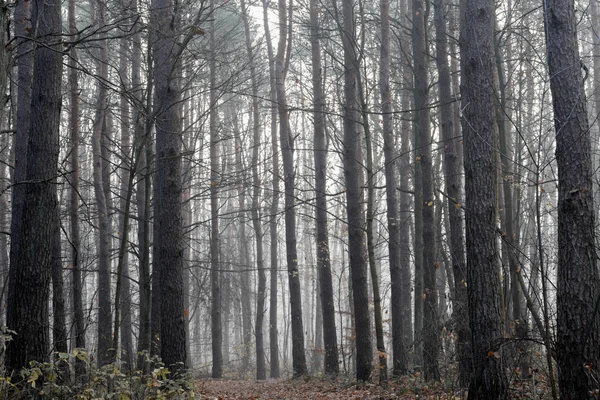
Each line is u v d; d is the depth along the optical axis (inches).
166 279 438.9
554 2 289.0
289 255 815.7
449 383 427.5
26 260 351.9
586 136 279.1
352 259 585.3
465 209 336.2
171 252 441.1
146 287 503.2
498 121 485.7
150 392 315.0
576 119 279.4
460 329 422.0
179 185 449.7
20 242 354.9
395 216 637.3
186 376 346.6
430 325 473.7
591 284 269.4
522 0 798.5
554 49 287.7
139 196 716.7
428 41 617.0
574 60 284.8
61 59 373.1
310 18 746.2
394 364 592.7
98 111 660.1
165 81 449.7
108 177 788.6
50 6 370.0
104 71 669.9
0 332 277.9
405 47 845.2
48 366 309.1
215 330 986.1
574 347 266.4
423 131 574.6
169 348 430.0
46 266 357.7
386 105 623.2
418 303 599.5
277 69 817.5
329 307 733.9
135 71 689.6
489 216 327.9
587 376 262.1
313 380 682.2
